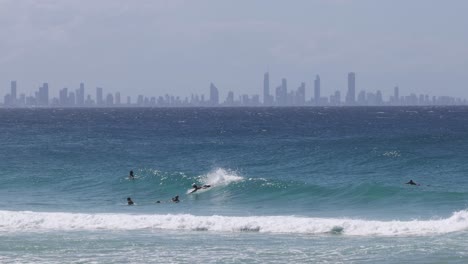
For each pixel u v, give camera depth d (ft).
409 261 137.59
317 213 205.87
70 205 227.81
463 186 256.93
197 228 176.45
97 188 272.10
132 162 365.61
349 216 198.08
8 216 186.39
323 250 148.66
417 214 199.21
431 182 270.46
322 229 171.22
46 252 148.97
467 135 515.50
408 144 426.51
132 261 140.36
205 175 280.10
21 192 263.90
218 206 225.76
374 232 167.73
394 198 227.20
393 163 330.95
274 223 176.04
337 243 155.94
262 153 395.14
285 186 248.73
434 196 226.99
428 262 136.56
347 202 225.97
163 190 263.70
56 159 374.63
